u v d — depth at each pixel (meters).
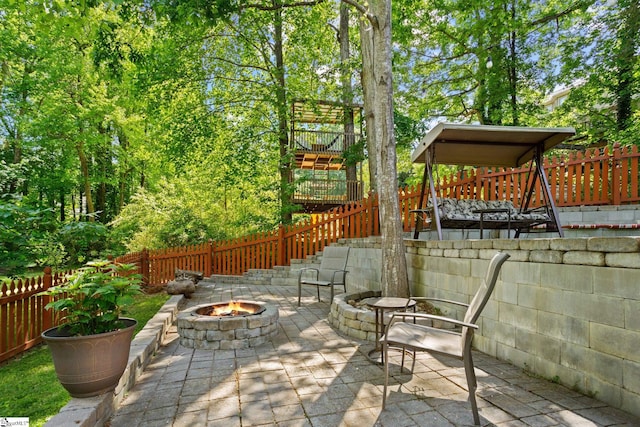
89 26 4.54
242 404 2.28
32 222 4.09
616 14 8.25
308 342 3.64
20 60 12.02
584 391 2.28
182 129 9.80
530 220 4.78
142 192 12.20
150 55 7.82
